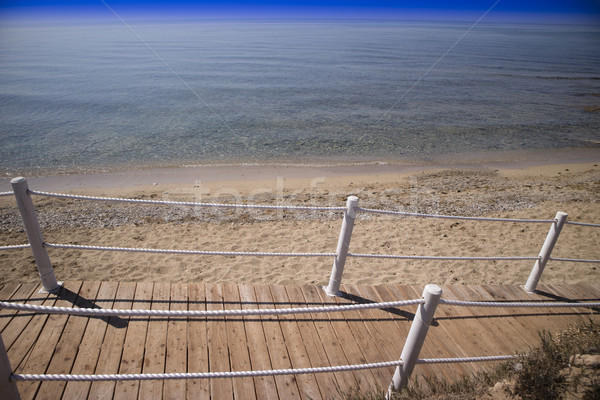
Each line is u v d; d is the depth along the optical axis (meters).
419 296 4.45
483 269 6.48
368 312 4.05
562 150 16.95
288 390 3.00
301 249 7.12
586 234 7.95
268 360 3.30
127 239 7.34
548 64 58.88
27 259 6.33
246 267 6.34
